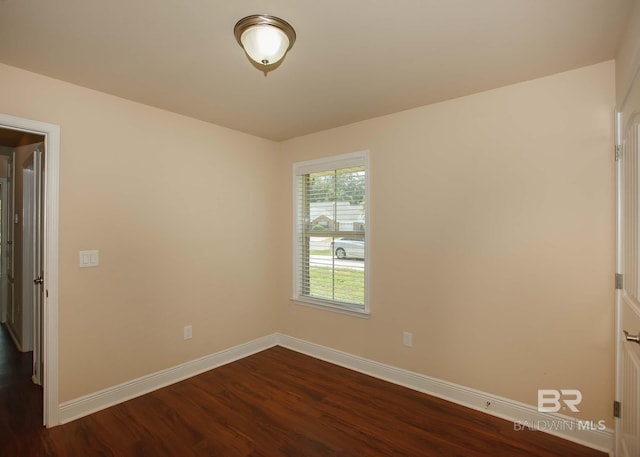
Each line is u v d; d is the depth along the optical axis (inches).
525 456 76.8
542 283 87.1
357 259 126.0
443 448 79.7
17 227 144.1
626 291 70.3
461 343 100.0
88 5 58.7
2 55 76.2
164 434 84.8
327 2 57.6
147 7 59.2
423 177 107.5
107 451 78.2
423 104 106.0
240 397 103.6
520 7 59.1
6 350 138.9
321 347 135.0
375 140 118.7
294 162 145.6
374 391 107.6
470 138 98.2
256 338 142.1
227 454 77.7
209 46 72.6
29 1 57.4
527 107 89.0
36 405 97.0
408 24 64.3
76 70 83.4
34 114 84.9
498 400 93.3
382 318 117.0
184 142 117.0
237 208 134.3
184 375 116.6
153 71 84.0
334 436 84.4
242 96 99.7
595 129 80.0
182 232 116.4
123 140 101.5
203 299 122.6
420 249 108.1
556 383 85.2
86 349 94.0
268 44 65.2
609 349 78.6
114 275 99.7
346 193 129.0
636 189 61.3
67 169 90.5
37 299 108.3
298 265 145.1
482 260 96.3
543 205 86.9
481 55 76.0
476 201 97.2
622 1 57.2
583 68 81.4
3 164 173.5
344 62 79.2
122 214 101.4
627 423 68.2
